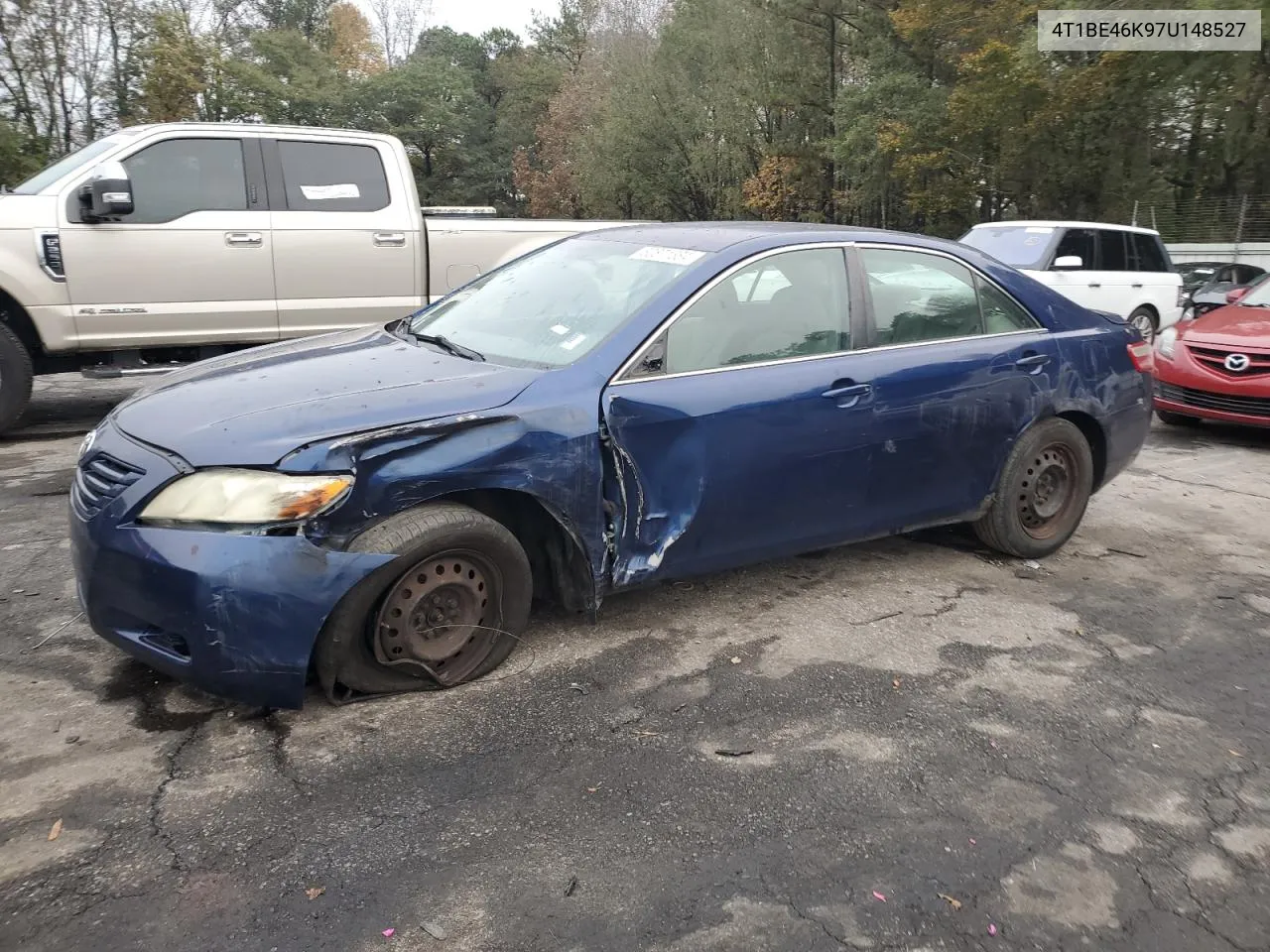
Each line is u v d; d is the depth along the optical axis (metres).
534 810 2.76
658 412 3.57
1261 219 23.38
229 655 2.90
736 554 3.94
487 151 62.03
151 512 2.97
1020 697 3.53
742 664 3.70
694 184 37.28
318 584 2.95
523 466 3.31
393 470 3.08
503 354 3.82
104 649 3.65
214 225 7.34
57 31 26.44
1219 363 8.12
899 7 27.75
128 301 7.14
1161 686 3.66
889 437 4.20
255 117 35.19
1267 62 20.77
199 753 2.98
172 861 2.49
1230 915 2.43
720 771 2.98
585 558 3.52
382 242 7.98
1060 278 12.33
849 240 4.29
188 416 3.20
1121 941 2.33
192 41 29.14
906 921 2.36
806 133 33.56
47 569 4.49
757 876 2.51
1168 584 4.75
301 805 2.74
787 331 4.02
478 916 2.33
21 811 2.67
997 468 4.67
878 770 3.02
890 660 3.79
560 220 8.78
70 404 8.77
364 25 57.75
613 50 39.38
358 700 3.29
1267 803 2.92
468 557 3.32
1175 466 7.39
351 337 4.38
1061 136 24.45
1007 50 22.86
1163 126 24.66
